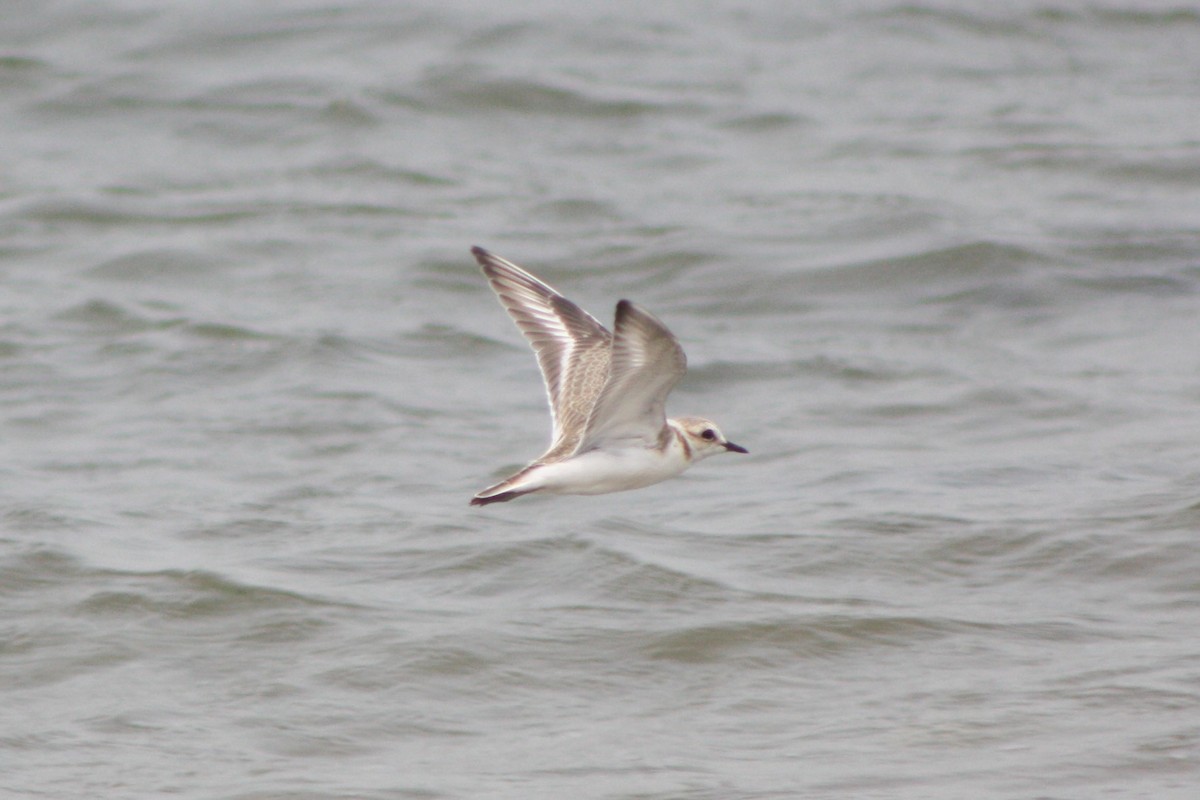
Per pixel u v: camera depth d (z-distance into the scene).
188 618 13.36
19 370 20.22
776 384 19.86
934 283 23.36
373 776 10.91
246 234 26.06
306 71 34.34
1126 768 10.72
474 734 11.56
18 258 25.11
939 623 13.02
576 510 15.76
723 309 22.94
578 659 12.59
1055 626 12.95
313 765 11.11
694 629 12.95
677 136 31.06
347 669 12.46
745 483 16.58
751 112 32.28
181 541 15.02
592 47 36.12
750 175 28.84
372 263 24.77
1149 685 11.84
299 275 24.27
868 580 13.96
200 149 30.67
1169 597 13.39
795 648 12.70
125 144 30.95
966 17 38.22
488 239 25.67
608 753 11.20
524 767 11.02
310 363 20.44
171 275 24.44
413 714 11.84
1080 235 24.95
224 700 12.09
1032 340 21.19
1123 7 38.88
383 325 22.14
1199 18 38.25
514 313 11.87
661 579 13.88
